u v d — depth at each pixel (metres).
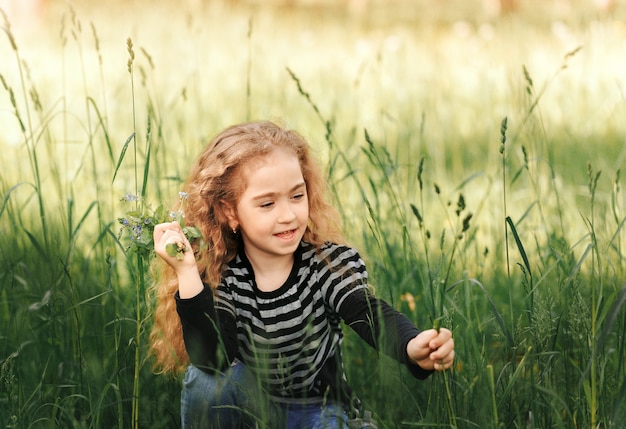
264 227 2.75
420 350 2.49
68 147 7.07
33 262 4.05
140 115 7.78
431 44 12.02
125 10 14.99
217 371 2.64
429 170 6.29
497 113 7.66
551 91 8.37
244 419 2.92
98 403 2.85
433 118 7.71
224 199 2.81
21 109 8.35
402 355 2.55
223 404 2.88
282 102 6.80
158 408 3.22
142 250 2.66
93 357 3.27
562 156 6.27
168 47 10.86
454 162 6.55
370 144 3.51
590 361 2.58
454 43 12.18
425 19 15.77
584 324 2.85
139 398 3.13
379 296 3.28
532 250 4.39
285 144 2.81
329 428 2.79
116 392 3.03
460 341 3.35
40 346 3.54
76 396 3.13
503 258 4.34
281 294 2.84
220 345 2.58
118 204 4.94
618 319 3.06
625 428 2.73
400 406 3.10
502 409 2.91
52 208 5.11
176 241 2.60
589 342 2.84
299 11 17.44
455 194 5.83
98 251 4.48
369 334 2.74
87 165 6.18
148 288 3.15
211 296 2.64
